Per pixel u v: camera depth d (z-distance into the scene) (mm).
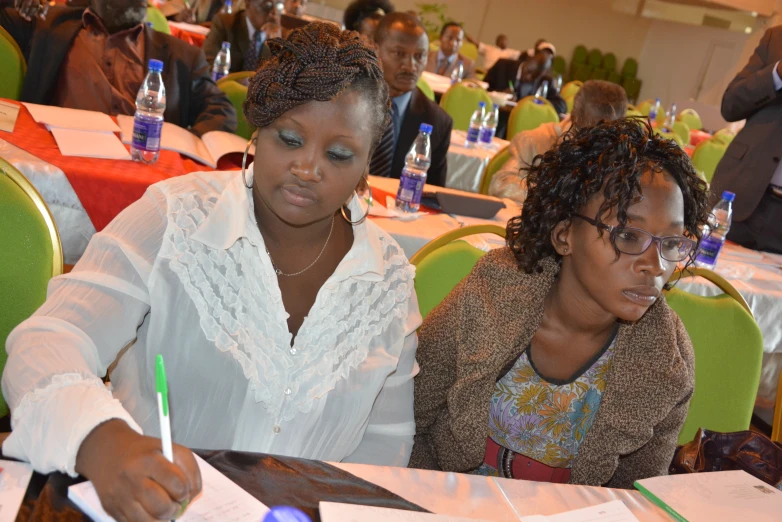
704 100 16172
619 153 1345
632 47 17578
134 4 3254
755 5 13641
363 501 1013
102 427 894
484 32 16797
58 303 1132
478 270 1600
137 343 1271
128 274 1193
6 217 1334
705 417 1935
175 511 829
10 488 861
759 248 3582
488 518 1058
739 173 3650
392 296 1393
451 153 4793
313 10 13203
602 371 1559
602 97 3768
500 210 3217
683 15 16266
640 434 1482
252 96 1153
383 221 2637
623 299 1363
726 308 1966
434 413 1604
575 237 1412
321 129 1127
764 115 3662
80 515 845
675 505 1183
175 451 882
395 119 3838
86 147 2430
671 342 1513
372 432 1423
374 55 1182
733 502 1229
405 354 1447
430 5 15836
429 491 1090
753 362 1950
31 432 913
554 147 1488
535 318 1516
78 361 1028
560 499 1157
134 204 1272
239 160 2855
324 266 1325
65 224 2223
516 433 1586
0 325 1340
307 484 1017
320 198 1171
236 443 1292
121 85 3295
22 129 2516
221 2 8922
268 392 1249
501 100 7488
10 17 3529
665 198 1333
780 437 1939
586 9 17078
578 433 1575
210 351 1244
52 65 3227
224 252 1242
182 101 3412
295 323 1310
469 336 1527
